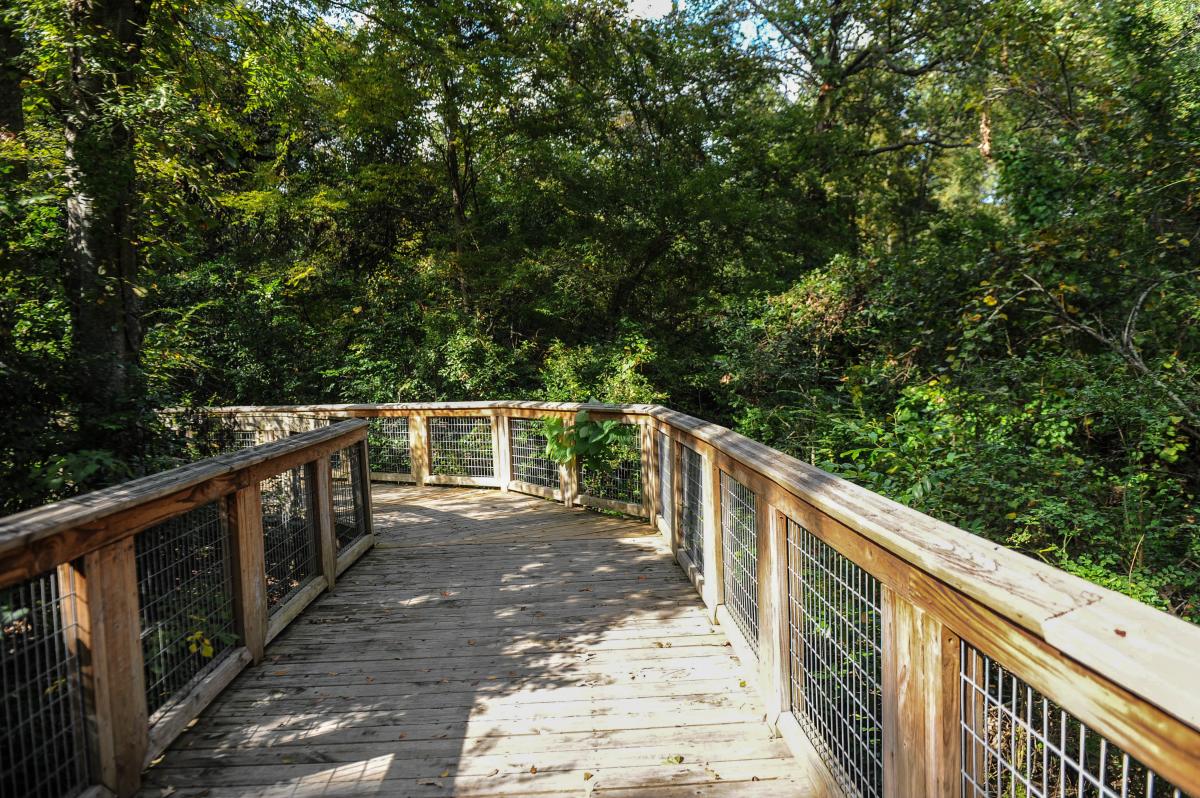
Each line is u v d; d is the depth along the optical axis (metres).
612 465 6.90
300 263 15.26
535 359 15.56
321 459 4.71
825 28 18.92
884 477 5.54
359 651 3.73
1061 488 5.17
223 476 3.29
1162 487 5.32
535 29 14.77
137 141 4.93
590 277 16.06
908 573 1.66
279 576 4.13
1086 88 8.73
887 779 1.82
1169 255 7.89
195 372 8.48
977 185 21.92
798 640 2.65
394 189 16.09
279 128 14.53
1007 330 8.34
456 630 3.99
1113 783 2.15
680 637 3.79
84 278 5.05
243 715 3.05
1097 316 7.66
